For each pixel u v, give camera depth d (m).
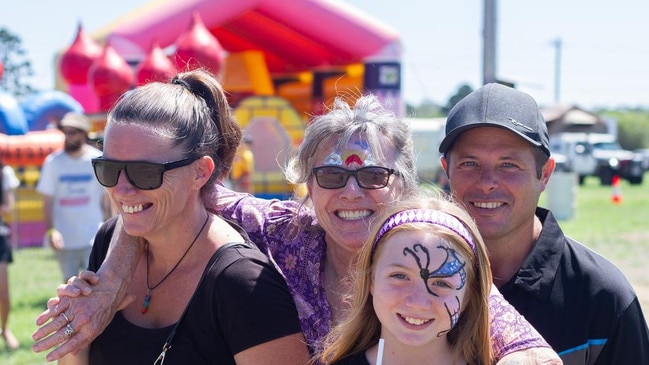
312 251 2.87
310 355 2.58
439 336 2.27
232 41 19.92
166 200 2.48
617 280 2.73
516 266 2.81
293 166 2.99
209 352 2.50
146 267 2.69
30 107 17.05
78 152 7.75
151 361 2.53
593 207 23.52
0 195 7.46
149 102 2.50
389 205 2.57
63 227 7.70
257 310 2.45
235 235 2.67
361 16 17.39
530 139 2.68
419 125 26.78
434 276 2.22
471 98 2.81
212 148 2.59
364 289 2.40
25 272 12.20
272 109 17.55
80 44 15.22
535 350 2.22
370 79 17.30
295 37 19.17
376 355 2.37
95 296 2.53
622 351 2.68
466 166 2.80
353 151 2.72
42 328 2.48
